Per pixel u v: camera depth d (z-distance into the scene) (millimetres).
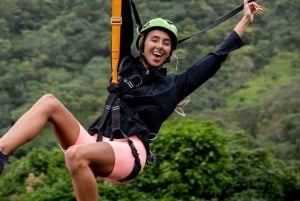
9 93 36875
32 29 46719
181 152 11492
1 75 38406
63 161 11703
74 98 36094
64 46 44219
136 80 5406
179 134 11633
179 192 11148
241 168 13000
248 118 37375
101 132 5242
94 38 45375
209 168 11555
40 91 36719
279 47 48312
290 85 39969
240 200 11961
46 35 44375
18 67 39781
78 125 5105
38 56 42750
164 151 11547
